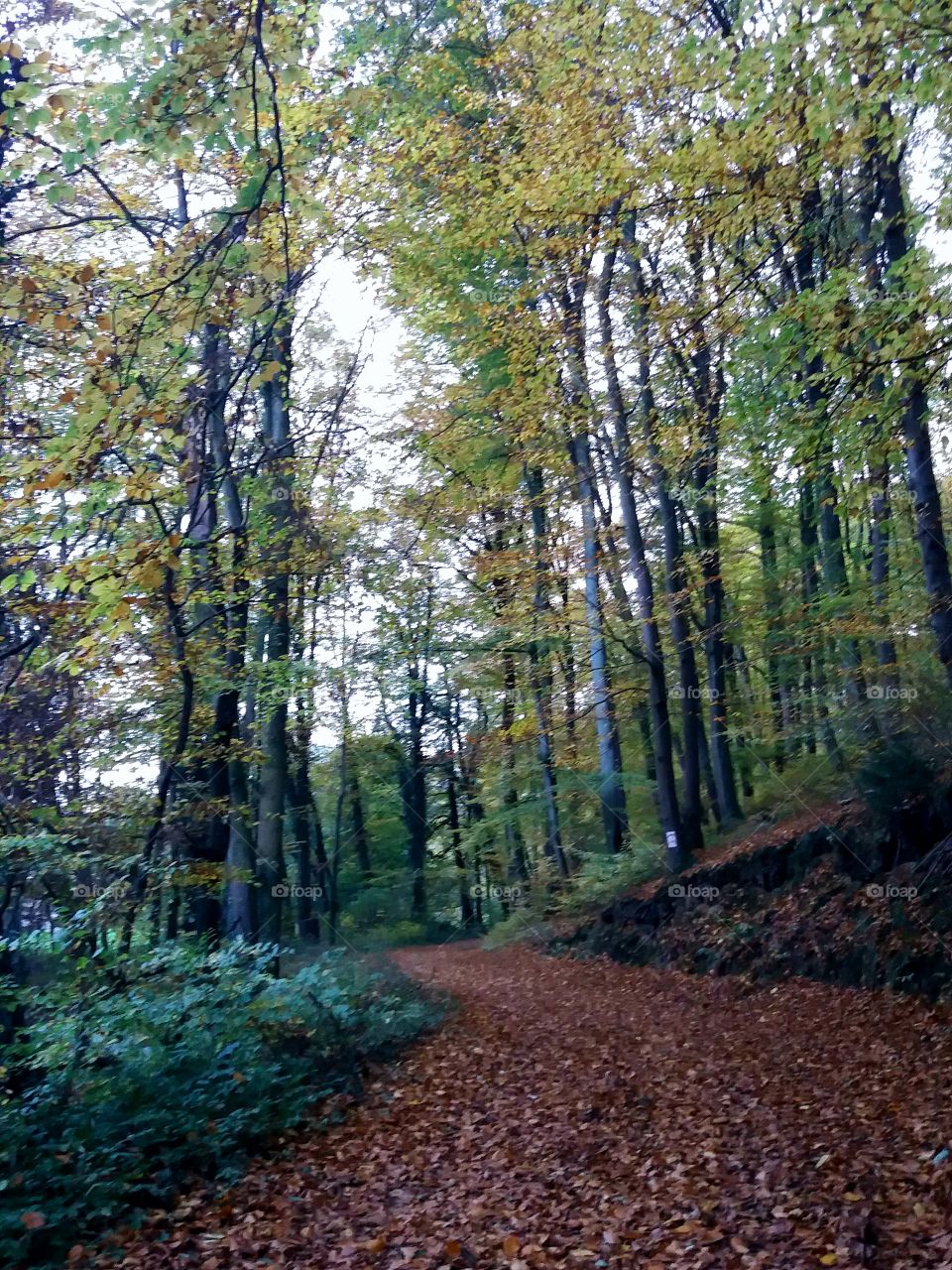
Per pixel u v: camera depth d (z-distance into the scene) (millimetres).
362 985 14469
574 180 13789
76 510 9109
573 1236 6488
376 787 37906
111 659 12133
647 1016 15305
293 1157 8641
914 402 12617
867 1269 5477
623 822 25953
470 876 39188
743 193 12312
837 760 20656
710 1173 7375
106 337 8117
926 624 17438
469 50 19547
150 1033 9375
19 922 12391
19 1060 9336
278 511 15633
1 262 10703
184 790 14227
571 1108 9695
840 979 14820
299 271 14133
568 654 27219
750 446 12719
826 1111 8836
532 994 18469
